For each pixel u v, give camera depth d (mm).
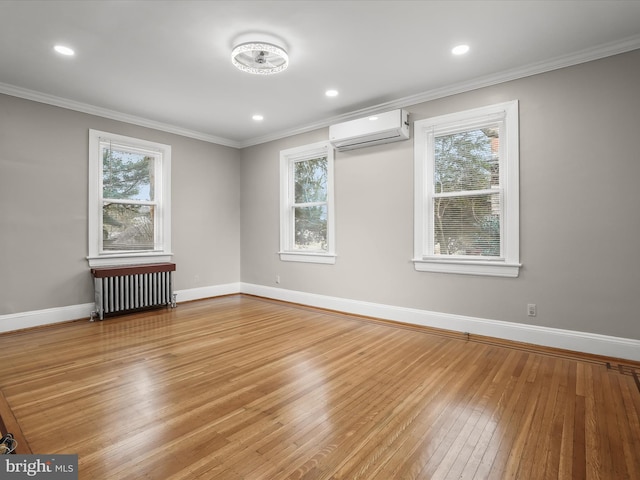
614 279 2789
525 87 3166
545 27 2543
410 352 3000
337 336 3465
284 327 3801
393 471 1501
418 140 3803
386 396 2197
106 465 1532
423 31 2594
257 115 4445
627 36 2658
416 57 2982
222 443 1703
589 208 2883
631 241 2723
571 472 1494
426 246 3801
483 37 2678
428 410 2023
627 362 2717
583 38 2689
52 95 3789
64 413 1979
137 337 3426
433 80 3424
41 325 3805
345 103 4039
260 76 3336
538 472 1495
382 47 2820
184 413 1986
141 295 4430
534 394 2215
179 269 5082
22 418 1925
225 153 5648
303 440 1730
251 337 3436
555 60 2979
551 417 1940
